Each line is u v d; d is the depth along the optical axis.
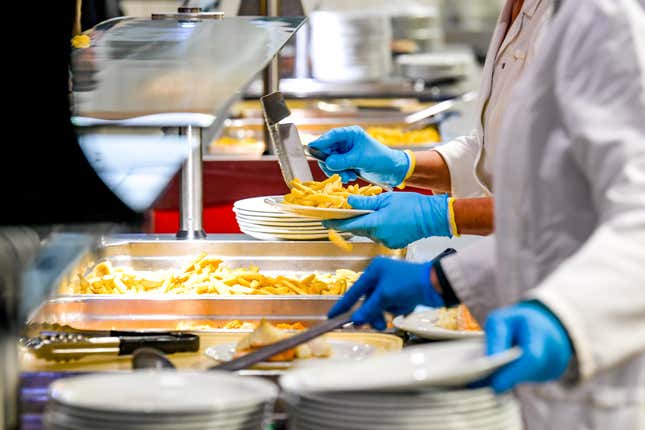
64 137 2.37
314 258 3.83
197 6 4.35
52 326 2.74
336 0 12.59
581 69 2.19
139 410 1.68
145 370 2.09
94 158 2.33
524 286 2.33
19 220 2.23
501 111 3.21
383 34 9.18
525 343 1.82
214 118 2.11
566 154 2.27
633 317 1.90
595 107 2.14
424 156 4.00
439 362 1.90
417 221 3.26
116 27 3.76
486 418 1.78
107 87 2.42
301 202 3.33
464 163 3.99
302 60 8.59
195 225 3.95
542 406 2.30
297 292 3.35
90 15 4.51
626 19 2.16
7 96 2.44
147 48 3.11
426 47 11.16
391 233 3.26
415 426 1.73
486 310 2.47
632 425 2.23
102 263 3.54
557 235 2.29
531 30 3.17
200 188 3.95
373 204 3.35
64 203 2.27
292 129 3.60
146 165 2.26
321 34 9.05
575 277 1.91
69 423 1.73
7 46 2.48
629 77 2.12
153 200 2.26
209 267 3.55
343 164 3.87
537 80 2.32
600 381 2.24
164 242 3.81
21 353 2.57
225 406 1.71
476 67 11.61
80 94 2.38
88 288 3.35
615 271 1.91
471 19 13.59
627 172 2.03
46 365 2.48
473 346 1.93
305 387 1.79
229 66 2.70
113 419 1.69
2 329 1.90
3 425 1.89
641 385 2.23
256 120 7.14
